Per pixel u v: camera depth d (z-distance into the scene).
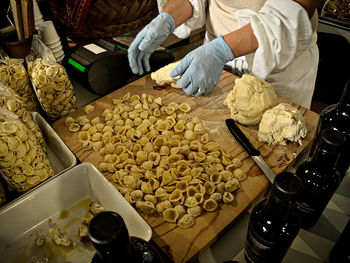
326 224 0.64
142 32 1.10
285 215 0.48
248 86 0.87
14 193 0.74
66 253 0.64
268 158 0.81
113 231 0.33
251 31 1.00
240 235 0.66
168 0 1.26
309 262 0.58
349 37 1.64
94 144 0.87
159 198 0.72
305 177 0.57
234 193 0.72
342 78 1.79
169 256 0.61
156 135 0.89
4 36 0.95
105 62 1.02
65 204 0.71
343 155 0.60
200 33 1.51
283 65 1.05
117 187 0.75
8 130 0.63
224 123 0.93
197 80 1.00
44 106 0.92
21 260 0.63
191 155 0.81
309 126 0.89
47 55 0.86
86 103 1.08
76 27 1.05
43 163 0.71
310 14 1.01
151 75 1.11
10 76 0.85
